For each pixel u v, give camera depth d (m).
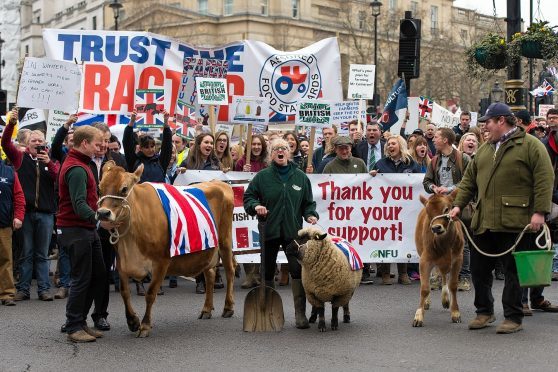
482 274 9.37
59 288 11.95
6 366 7.89
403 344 8.61
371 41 59.94
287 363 7.85
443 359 7.93
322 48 15.44
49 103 11.73
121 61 14.62
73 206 8.64
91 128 8.80
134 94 14.69
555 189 10.35
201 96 13.72
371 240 13.23
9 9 85.12
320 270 8.88
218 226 10.10
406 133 18.58
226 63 15.32
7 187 11.23
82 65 14.54
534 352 8.16
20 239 11.69
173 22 64.62
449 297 11.21
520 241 9.09
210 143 13.22
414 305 10.97
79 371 7.68
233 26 64.94
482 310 9.45
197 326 9.70
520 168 9.00
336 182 13.24
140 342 8.84
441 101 52.66
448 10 72.00
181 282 13.49
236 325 9.75
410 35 17.16
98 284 9.11
